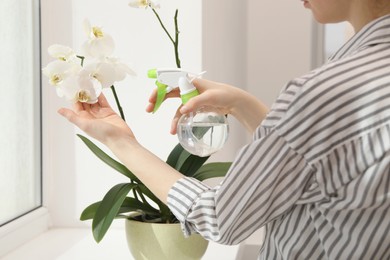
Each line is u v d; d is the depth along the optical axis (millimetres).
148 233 1347
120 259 1546
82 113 1161
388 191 883
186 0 1738
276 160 896
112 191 1356
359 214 920
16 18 1640
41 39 1768
